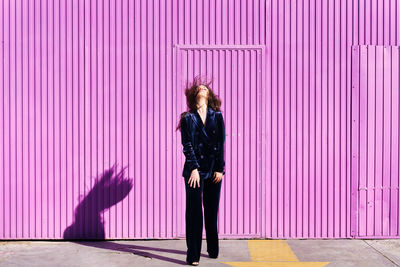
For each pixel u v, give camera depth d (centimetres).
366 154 477
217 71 476
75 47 475
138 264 386
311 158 477
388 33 477
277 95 476
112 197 476
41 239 479
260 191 475
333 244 455
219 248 440
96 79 475
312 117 476
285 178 476
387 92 477
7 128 477
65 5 475
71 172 477
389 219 478
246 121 475
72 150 477
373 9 476
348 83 476
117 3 474
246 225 476
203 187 400
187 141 386
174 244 458
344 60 476
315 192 477
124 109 475
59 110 476
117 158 476
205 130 390
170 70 475
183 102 475
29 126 477
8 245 460
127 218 477
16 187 478
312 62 476
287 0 475
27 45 476
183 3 474
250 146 476
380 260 398
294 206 477
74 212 477
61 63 475
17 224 479
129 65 474
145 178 476
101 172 476
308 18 475
